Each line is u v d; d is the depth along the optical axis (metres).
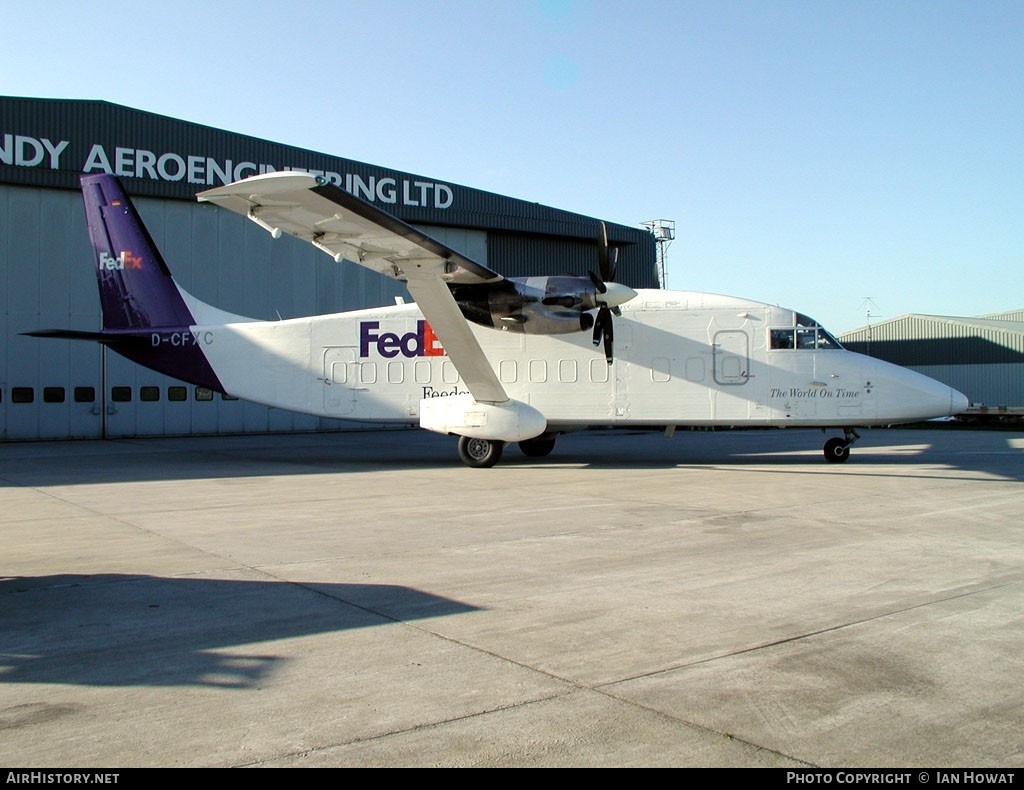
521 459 17.73
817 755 3.46
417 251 12.59
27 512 10.22
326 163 27.30
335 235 12.00
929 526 8.93
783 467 15.69
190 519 9.64
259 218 11.29
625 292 14.91
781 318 15.76
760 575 6.65
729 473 14.64
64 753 3.48
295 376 17.16
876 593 6.07
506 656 4.70
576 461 17.22
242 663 4.59
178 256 25.58
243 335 17.42
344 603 5.83
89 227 18.02
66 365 24.22
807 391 15.62
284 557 7.41
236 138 26.11
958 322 36.38
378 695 4.12
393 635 5.10
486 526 9.05
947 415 15.53
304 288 27.52
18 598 5.98
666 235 36.38
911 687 4.22
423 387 16.67
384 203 28.05
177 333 17.69
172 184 25.19
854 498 11.18
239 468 15.98
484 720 3.81
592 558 7.33
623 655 4.71
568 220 31.84
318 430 28.56
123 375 25.08
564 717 3.84
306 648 4.85
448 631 5.18
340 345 17.00
